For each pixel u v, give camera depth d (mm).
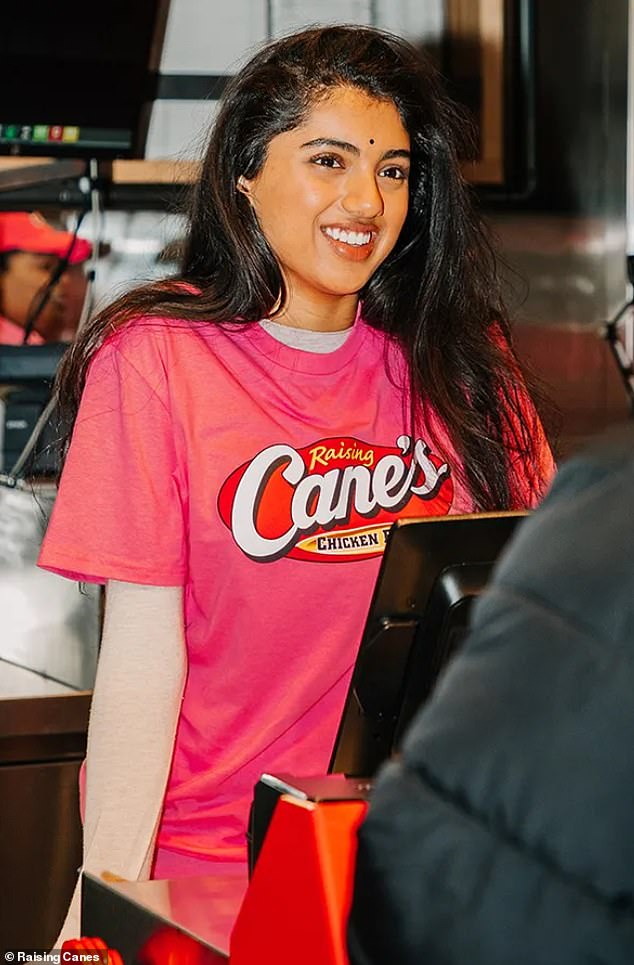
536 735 730
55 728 2299
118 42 3086
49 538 1437
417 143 1571
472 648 780
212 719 1476
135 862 1361
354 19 3771
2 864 2309
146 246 3576
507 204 3869
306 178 1447
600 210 3898
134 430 1428
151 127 3660
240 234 1498
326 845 915
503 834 735
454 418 1562
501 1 3805
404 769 789
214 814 1455
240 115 1488
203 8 3660
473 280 1629
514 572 781
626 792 711
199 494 1437
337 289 1466
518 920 722
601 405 3914
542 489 1650
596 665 729
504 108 3842
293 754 1464
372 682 1040
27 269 3547
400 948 758
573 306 3906
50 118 3123
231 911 1124
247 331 1495
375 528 1493
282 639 1455
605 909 709
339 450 1493
